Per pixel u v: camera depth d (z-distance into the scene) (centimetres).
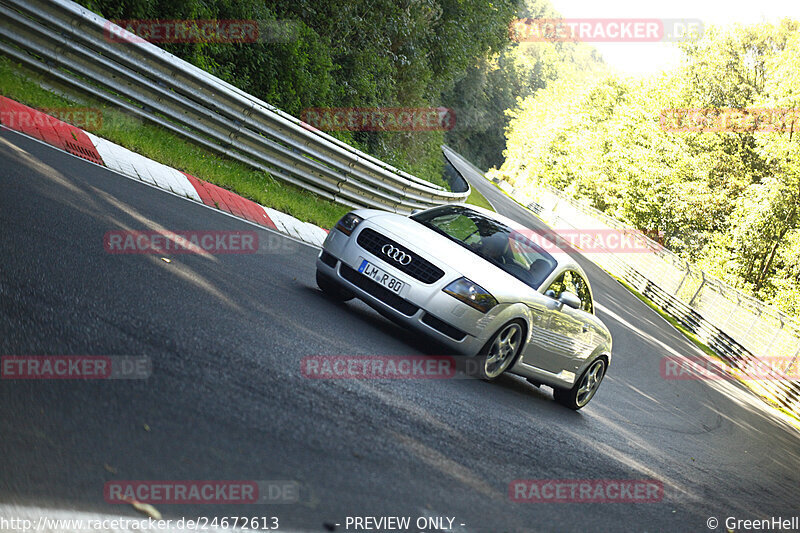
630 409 892
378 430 378
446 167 3344
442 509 316
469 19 2872
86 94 944
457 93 5994
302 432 332
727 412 1279
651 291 3173
